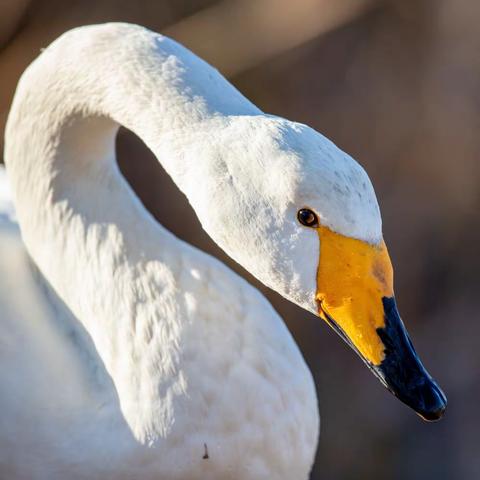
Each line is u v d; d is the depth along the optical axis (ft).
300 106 25.98
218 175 11.75
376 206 11.43
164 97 12.23
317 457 25.08
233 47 25.07
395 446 25.03
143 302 12.80
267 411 12.80
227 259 24.71
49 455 12.75
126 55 12.51
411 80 25.75
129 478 12.69
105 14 26.20
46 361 13.05
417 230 25.49
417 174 25.58
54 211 13.41
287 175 11.32
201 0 26.23
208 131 11.93
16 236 14.93
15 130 13.51
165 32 25.35
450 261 25.59
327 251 11.52
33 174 13.47
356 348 11.74
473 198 25.40
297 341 24.95
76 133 13.11
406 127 25.62
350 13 24.98
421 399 11.58
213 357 12.58
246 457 12.82
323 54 26.09
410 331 25.38
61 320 13.62
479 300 25.40
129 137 25.39
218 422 12.59
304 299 11.82
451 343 25.31
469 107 25.39
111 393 12.82
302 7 24.93
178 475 12.67
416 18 25.84
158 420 12.50
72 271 13.32
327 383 25.18
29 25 26.02
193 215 25.11
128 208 13.21
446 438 25.02
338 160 11.28
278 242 11.61
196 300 12.71
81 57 12.75
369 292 11.62
